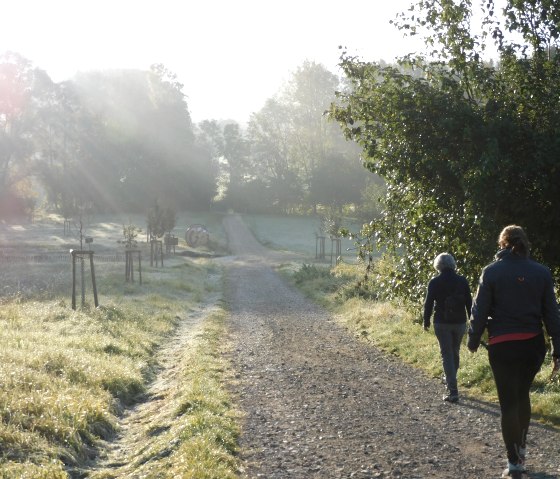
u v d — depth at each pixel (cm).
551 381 817
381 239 1270
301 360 1177
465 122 1048
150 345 1444
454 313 834
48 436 651
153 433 725
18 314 1627
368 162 1207
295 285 3416
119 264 4434
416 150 1102
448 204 1109
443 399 821
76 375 924
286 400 844
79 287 2752
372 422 720
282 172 11200
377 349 1284
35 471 545
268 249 7269
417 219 1132
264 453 612
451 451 602
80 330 1436
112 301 2167
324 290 2870
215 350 1311
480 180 975
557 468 539
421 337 1264
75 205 9538
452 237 1090
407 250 1202
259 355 1244
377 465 566
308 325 1756
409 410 773
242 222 9900
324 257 5922
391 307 1694
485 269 527
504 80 1133
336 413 767
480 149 1036
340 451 612
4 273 3391
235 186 11556
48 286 2556
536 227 1045
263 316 2031
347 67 1203
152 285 3019
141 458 628
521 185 1035
